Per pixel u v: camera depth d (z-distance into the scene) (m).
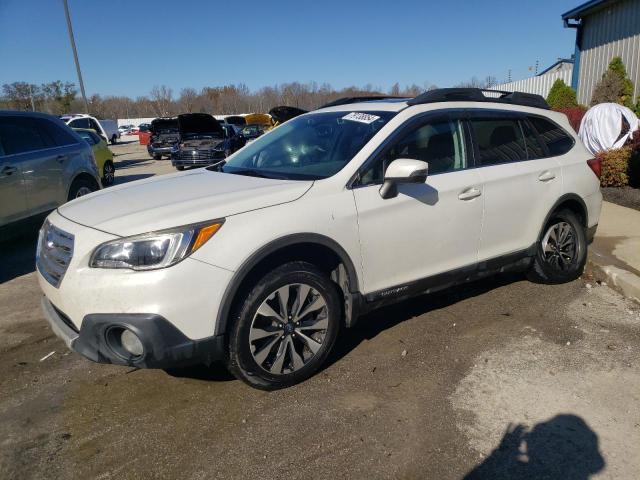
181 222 2.82
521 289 4.84
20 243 6.99
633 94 12.96
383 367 3.50
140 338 2.71
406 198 3.54
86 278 2.77
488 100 4.33
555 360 3.57
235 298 2.98
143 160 22.55
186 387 3.29
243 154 4.39
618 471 2.54
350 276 3.35
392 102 4.08
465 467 2.58
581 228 4.89
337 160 3.57
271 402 3.12
